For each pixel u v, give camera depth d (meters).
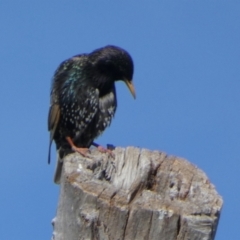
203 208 7.89
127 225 7.75
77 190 8.00
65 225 8.23
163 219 7.70
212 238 7.85
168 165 9.20
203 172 9.14
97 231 7.79
